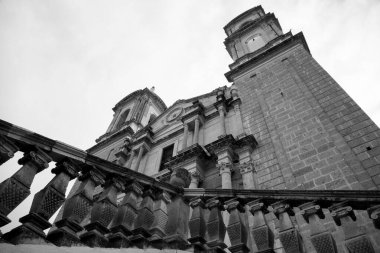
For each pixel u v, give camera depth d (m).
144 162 22.53
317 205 5.09
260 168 13.99
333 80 15.97
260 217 5.36
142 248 5.18
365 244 4.23
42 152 4.77
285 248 4.77
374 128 11.90
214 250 5.14
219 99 21.36
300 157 12.88
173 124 24.55
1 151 4.36
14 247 3.76
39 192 4.65
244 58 24.09
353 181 10.47
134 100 37.97
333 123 13.34
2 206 4.02
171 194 6.47
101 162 5.59
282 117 15.94
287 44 21.52
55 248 4.19
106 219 5.18
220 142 16.48
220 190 6.12
